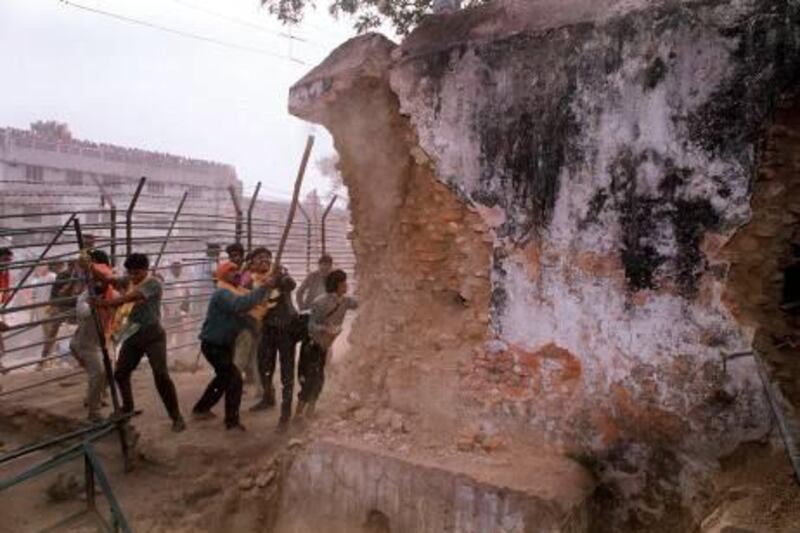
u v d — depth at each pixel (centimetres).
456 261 463
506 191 421
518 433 420
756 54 329
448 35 451
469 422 442
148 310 570
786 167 337
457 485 380
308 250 1323
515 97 414
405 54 469
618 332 379
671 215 358
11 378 771
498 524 364
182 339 994
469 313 452
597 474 388
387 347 497
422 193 479
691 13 346
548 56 399
